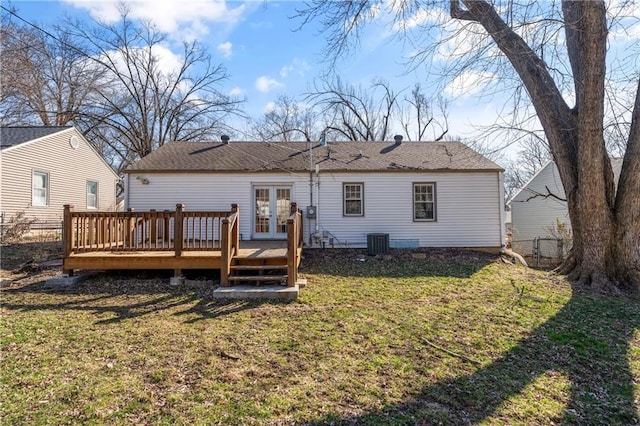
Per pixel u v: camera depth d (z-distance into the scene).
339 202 12.15
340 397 3.12
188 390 3.19
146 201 11.89
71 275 7.30
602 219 7.74
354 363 3.81
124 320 5.06
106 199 18.58
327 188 12.17
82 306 5.75
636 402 3.21
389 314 5.48
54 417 2.73
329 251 11.65
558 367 3.86
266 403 3.00
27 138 13.89
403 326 4.96
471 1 8.26
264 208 12.14
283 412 2.87
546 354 4.17
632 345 4.50
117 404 2.93
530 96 8.66
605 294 6.95
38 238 13.20
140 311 5.50
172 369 3.57
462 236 12.14
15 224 12.30
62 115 22.84
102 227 7.55
